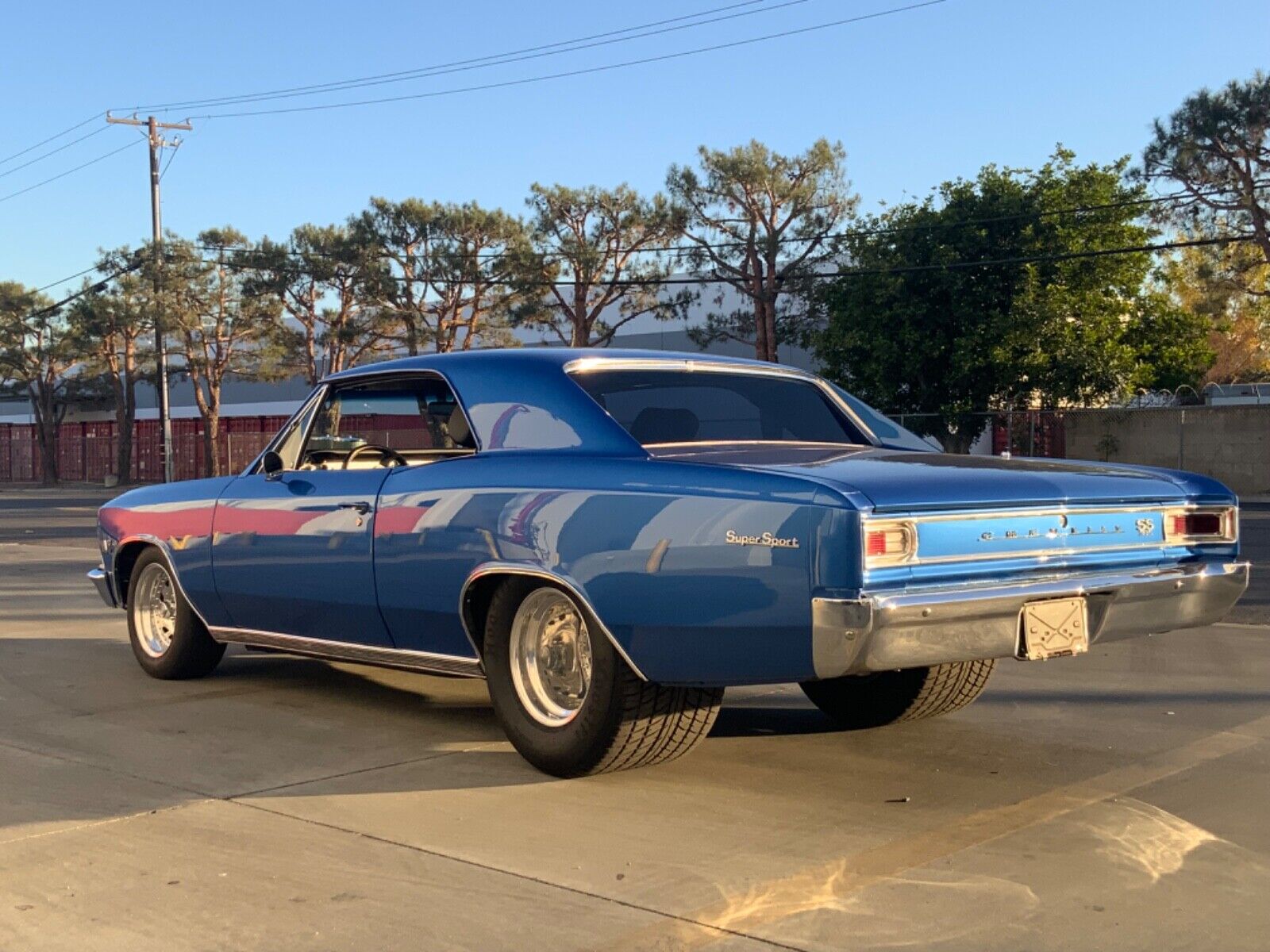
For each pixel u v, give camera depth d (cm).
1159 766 517
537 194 4250
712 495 439
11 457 6272
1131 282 3142
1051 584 447
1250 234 2747
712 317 4162
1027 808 460
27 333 5544
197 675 714
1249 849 412
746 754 542
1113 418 2945
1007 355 2995
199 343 4834
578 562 468
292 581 594
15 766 533
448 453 545
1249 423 2781
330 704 653
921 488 425
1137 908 362
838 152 3869
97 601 1120
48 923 362
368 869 402
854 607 404
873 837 428
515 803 471
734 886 383
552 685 504
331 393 613
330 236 4616
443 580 518
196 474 5119
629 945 341
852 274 3275
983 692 670
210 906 373
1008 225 3095
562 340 4534
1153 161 2767
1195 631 880
